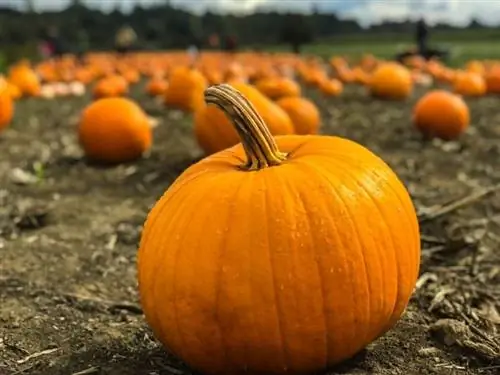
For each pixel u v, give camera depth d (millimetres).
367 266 660
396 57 7812
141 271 701
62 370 783
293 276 639
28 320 922
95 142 1856
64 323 915
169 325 678
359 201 670
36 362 805
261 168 704
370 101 3705
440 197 1516
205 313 653
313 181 668
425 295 963
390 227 682
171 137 2387
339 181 674
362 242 658
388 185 704
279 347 656
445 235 1199
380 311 679
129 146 1868
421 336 839
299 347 658
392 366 768
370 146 2201
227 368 687
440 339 831
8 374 780
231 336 656
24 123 2850
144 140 1899
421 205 1444
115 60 7266
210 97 700
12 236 1285
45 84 4637
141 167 1841
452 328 825
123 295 1019
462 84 3736
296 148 746
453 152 2096
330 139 756
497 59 7391
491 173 1805
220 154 765
